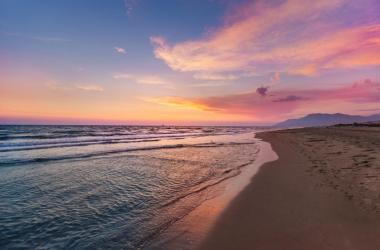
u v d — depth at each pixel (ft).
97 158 54.13
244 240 15.97
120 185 31.58
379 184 25.38
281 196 24.49
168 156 57.77
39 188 30.09
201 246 15.55
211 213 21.24
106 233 17.97
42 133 153.69
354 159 40.50
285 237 15.92
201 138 131.13
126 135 155.84
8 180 34.04
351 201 21.24
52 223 19.83
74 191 28.86
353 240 14.87
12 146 78.13
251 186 29.09
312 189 25.91
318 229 16.61
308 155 50.90
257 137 134.31
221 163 47.73
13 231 18.38
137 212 22.09
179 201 25.00
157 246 15.90
